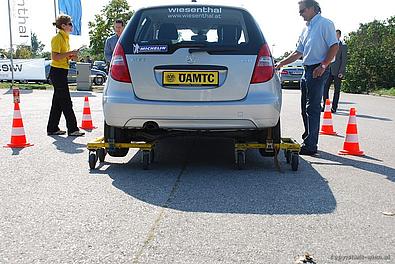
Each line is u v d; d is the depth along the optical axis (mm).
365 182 5363
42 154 6730
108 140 5680
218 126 5293
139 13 5633
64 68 8281
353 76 26094
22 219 3945
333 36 6578
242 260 3180
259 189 4949
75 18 22438
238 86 5258
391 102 18359
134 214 4090
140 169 5820
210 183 5156
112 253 3277
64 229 3723
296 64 27562
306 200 4582
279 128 5723
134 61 5309
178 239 3537
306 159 6688
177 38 5617
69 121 8430
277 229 3771
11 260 3154
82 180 5242
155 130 5719
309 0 6668
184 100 5250
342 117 12273
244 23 5555
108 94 5387
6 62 26234
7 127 9414
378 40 28562
